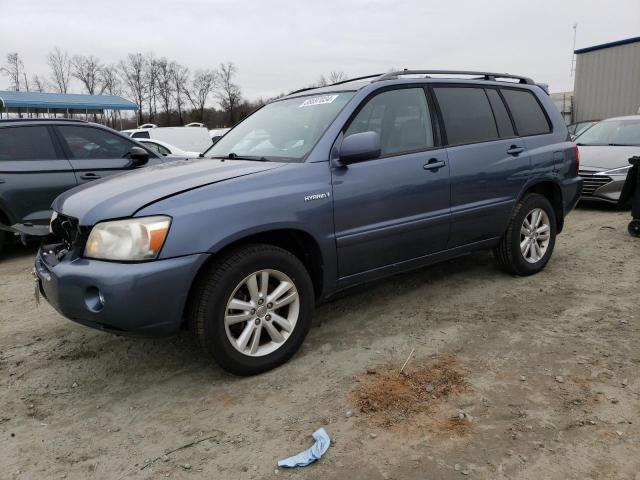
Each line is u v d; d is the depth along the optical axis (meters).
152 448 2.58
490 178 4.38
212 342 3.00
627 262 5.34
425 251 4.09
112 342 3.84
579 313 4.02
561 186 5.05
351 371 3.24
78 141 6.64
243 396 3.01
